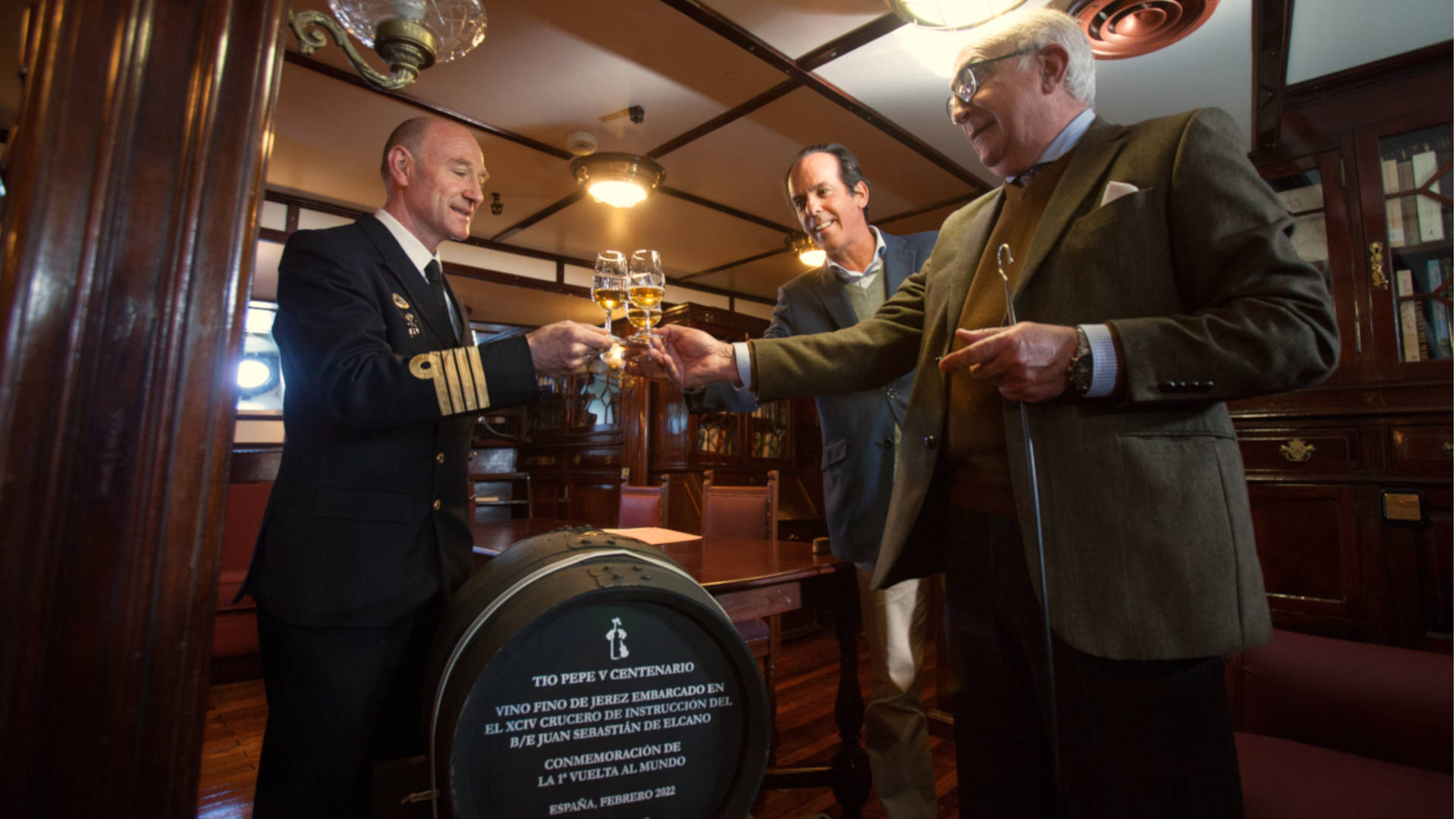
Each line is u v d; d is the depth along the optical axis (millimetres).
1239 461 819
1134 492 762
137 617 508
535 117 3262
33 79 520
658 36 2648
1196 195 798
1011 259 854
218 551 561
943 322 1069
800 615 4254
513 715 803
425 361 1028
